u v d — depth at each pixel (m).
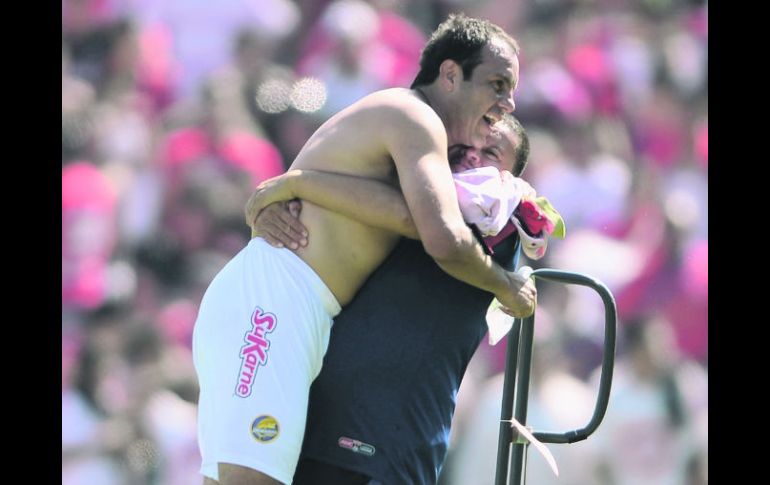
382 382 14.23
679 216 35.56
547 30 40.28
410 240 14.48
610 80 38.97
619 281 33.50
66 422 28.25
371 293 14.39
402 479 14.20
